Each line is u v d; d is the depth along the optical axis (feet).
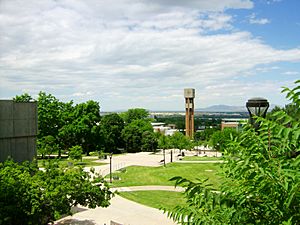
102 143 294.66
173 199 121.49
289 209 11.35
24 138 97.45
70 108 276.21
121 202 116.98
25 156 97.50
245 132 13.06
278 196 11.51
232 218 11.91
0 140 91.35
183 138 335.06
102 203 77.56
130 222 94.73
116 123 328.29
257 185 11.82
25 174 70.85
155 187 145.38
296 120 11.44
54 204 68.64
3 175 68.95
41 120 246.47
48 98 254.06
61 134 258.78
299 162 11.05
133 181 161.17
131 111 434.71
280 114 11.46
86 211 105.40
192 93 429.79
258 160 11.92
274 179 11.03
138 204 114.32
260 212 12.05
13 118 94.58
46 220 78.48
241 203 11.62
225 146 14.82
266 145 12.87
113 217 99.50
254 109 22.39
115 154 312.50
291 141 11.68
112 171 198.49
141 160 260.62
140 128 372.99
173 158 273.95
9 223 62.69
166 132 540.52
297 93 11.01
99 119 286.25
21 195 64.95
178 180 12.46
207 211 13.29
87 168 209.77
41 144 232.53
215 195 12.03
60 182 71.26
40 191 67.00
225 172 13.98
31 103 99.25
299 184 10.47
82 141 274.77
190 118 433.89
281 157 12.14
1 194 63.26
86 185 75.00
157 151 341.00
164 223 93.91
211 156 289.94
